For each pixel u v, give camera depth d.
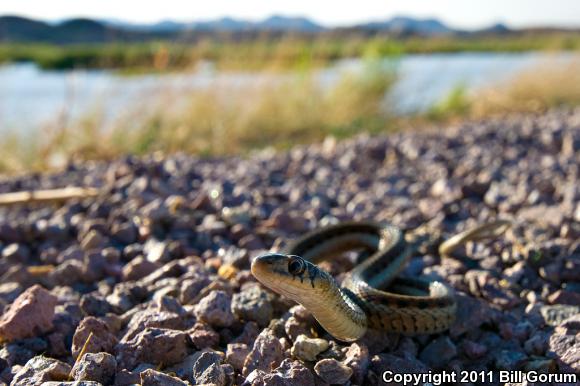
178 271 0.34
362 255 0.37
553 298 0.31
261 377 0.22
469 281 0.33
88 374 0.22
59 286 0.34
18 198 0.50
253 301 0.28
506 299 0.31
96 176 0.60
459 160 0.68
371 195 0.53
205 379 0.22
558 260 0.34
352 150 0.75
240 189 0.52
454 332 0.28
